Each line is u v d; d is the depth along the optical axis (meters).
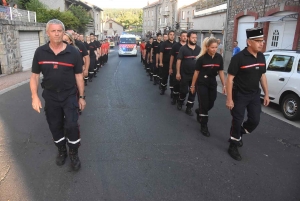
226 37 15.83
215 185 3.31
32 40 16.41
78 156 4.00
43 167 3.67
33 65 3.29
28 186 3.21
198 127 5.41
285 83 6.24
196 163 3.86
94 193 3.10
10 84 10.09
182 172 3.60
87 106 6.88
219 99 8.06
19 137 4.71
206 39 4.71
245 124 4.20
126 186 3.24
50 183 3.28
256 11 12.61
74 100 3.48
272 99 6.69
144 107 6.91
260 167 3.79
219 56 4.77
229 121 5.87
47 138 4.68
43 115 6.00
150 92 8.96
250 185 3.32
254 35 3.60
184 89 6.22
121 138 4.74
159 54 8.63
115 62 21.61
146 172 3.58
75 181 3.33
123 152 4.17
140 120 5.79
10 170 3.57
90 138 4.71
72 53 3.35
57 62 3.26
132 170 3.63
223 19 17.19
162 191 3.16
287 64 6.41
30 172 3.53
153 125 5.48
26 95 8.10
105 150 4.23
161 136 4.88
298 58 6.19
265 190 3.22
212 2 19.34
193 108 6.93
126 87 9.85
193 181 3.38
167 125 5.49
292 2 10.13
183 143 4.57
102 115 6.11
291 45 10.48
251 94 3.90
